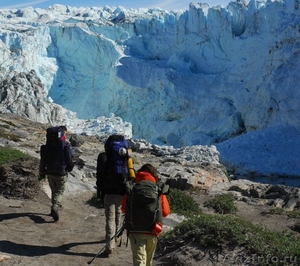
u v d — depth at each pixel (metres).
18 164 9.26
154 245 5.53
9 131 20.41
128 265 6.41
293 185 26.38
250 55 41.47
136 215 5.39
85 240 7.28
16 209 8.39
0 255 6.08
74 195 10.18
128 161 6.31
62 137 7.98
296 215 10.38
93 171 12.91
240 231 6.52
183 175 12.82
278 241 6.44
